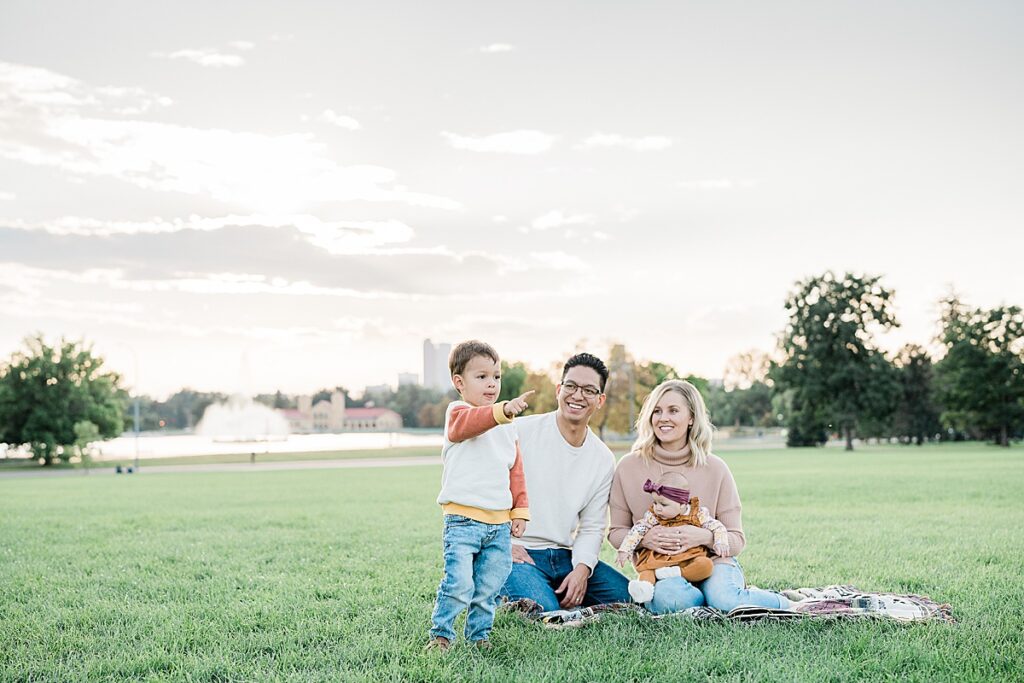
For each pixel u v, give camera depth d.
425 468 39.47
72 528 12.59
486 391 5.25
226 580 7.55
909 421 89.75
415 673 4.39
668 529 5.93
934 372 87.88
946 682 4.23
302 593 6.87
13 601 6.66
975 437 89.50
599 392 6.12
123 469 47.88
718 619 5.44
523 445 6.22
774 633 5.09
